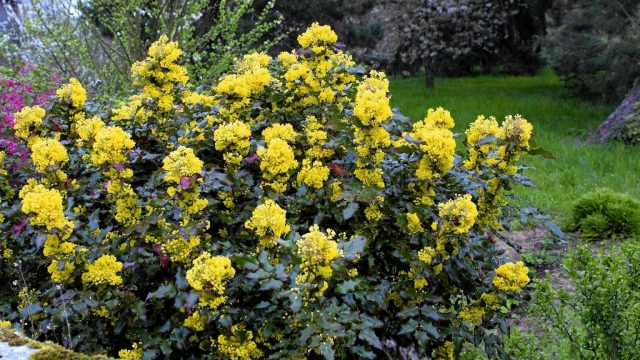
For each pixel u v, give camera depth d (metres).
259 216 2.49
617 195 5.68
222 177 2.81
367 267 3.06
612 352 2.83
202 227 2.61
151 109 3.62
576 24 10.43
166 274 2.81
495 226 3.24
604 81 10.55
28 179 3.14
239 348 2.48
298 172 3.10
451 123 3.27
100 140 2.85
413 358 3.17
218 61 7.72
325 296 2.50
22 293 2.92
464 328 2.97
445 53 15.99
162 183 3.01
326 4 11.56
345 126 3.24
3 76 5.47
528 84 16.20
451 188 3.18
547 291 3.00
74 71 7.09
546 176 7.07
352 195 2.79
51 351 1.94
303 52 3.80
